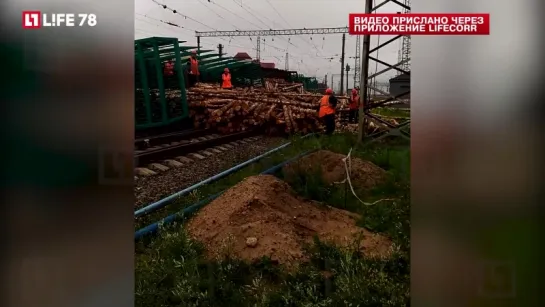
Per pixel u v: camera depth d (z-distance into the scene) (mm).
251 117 12719
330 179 6531
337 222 4961
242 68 22344
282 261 3830
